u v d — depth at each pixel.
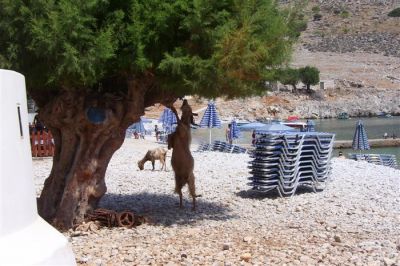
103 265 9.43
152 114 76.75
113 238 11.59
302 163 18.59
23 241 4.73
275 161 17.67
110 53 11.52
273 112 102.12
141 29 11.85
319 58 151.12
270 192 18.28
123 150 32.75
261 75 12.52
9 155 4.69
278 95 110.38
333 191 18.72
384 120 103.50
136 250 10.47
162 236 11.79
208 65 11.80
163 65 11.70
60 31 11.02
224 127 72.00
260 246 10.93
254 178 17.75
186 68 11.95
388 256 10.28
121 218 12.84
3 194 4.60
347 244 11.23
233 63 11.70
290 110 107.38
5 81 4.68
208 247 10.77
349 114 112.75
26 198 4.95
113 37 11.81
